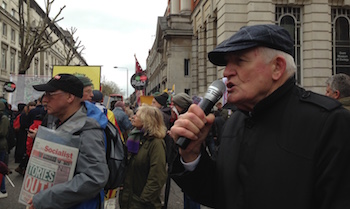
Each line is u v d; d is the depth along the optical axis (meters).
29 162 2.23
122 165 2.51
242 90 1.24
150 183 3.20
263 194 1.15
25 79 13.00
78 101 2.33
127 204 3.35
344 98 2.92
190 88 27.72
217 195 1.40
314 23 15.06
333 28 15.63
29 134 2.78
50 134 2.18
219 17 16.02
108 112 4.27
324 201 1.06
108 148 2.37
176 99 4.87
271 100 1.22
